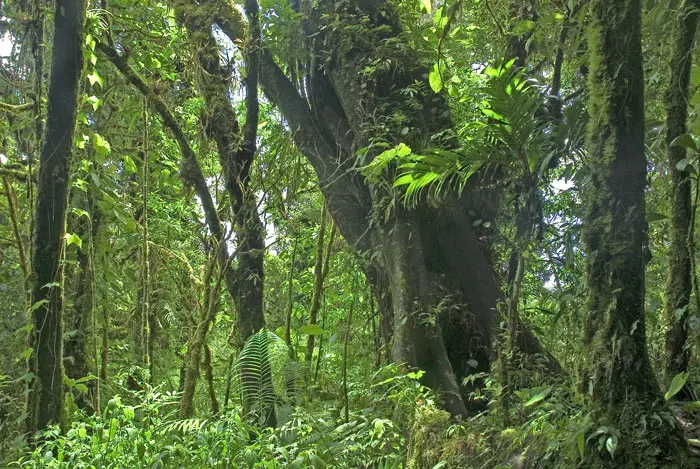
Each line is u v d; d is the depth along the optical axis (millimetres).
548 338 5871
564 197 5809
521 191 4965
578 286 3857
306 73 6742
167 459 4375
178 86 8664
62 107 4875
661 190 5055
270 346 5535
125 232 7711
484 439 4109
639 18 3332
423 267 5527
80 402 6199
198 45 6797
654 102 4969
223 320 9320
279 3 6551
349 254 6887
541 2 5734
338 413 5953
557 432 3426
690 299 4250
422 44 6535
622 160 3295
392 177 5734
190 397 5949
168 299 9031
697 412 3994
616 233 3299
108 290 7352
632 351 3227
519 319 5137
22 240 6473
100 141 5891
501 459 3850
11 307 6730
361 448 4590
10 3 6051
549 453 3471
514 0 6098
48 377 4859
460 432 4363
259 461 4297
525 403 3625
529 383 4500
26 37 5539
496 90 4012
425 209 5715
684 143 3682
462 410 5016
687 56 3971
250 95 6672
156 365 8680
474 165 4340
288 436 4730
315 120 6656
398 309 5449
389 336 5953
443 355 5281
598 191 3371
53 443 4547
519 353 4500
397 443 4762
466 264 5656
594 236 3369
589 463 3215
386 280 6008
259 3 6762
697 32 3951
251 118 6629
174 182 9102
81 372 6305
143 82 6582
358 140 6152
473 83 6719
